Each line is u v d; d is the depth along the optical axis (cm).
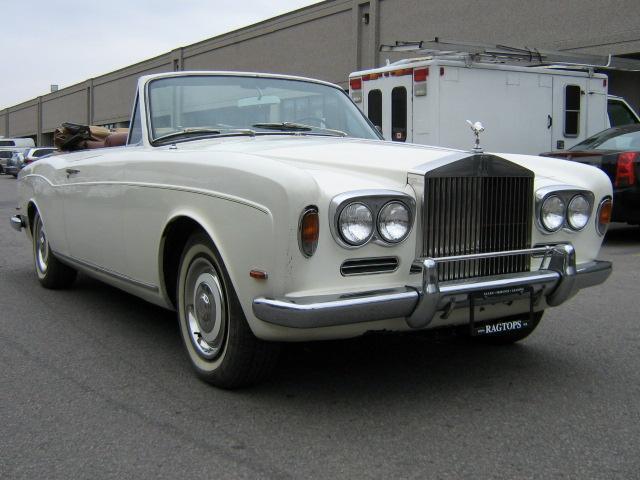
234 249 326
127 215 423
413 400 356
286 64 2648
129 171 420
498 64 1060
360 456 293
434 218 328
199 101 465
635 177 848
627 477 276
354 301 298
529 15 1738
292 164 347
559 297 363
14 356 432
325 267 305
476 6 1870
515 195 354
